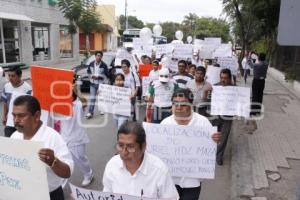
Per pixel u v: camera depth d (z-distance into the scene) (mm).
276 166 6516
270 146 7770
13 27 23188
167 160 3574
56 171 2658
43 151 2520
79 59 34844
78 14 29109
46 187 2604
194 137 3523
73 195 2408
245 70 18328
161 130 3523
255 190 5465
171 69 11062
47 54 28828
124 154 2369
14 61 23469
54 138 2920
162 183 2486
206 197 5293
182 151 3553
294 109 12148
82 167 5484
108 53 15602
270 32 20625
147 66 10844
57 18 29688
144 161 2473
